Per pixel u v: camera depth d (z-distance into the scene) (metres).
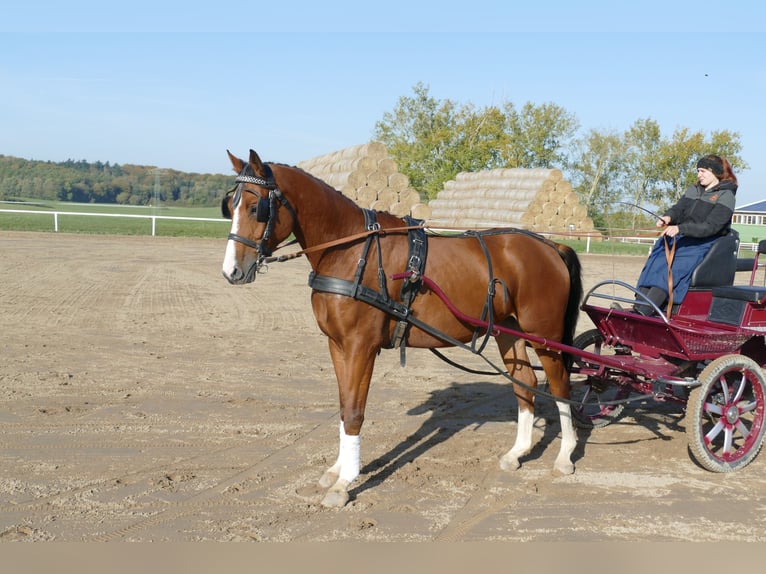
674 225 5.69
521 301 5.33
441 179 40.19
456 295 5.05
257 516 4.48
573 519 4.54
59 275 15.49
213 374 8.05
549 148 46.41
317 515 4.52
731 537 4.31
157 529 4.25
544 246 5.49
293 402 7.07
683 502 4.87
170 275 16.20
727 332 5.47
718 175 5.71
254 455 5.57
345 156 27.06
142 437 5.91
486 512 4.64
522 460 5.70
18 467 5.18
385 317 4.82
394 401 7.29
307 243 4.79
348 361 4.77
